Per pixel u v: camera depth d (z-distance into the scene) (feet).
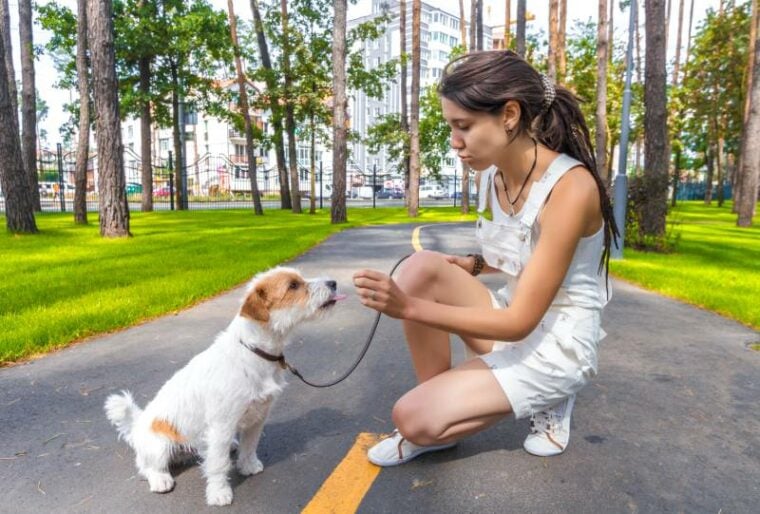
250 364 7.43
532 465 8.51
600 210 7.23
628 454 8.93
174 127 88.84
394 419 7.97
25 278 23.04
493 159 6.99
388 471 8.34
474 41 76.69
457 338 15.81
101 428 9.91
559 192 6.86
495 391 7.47
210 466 7.41
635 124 96.58
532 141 7.24
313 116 86.28
